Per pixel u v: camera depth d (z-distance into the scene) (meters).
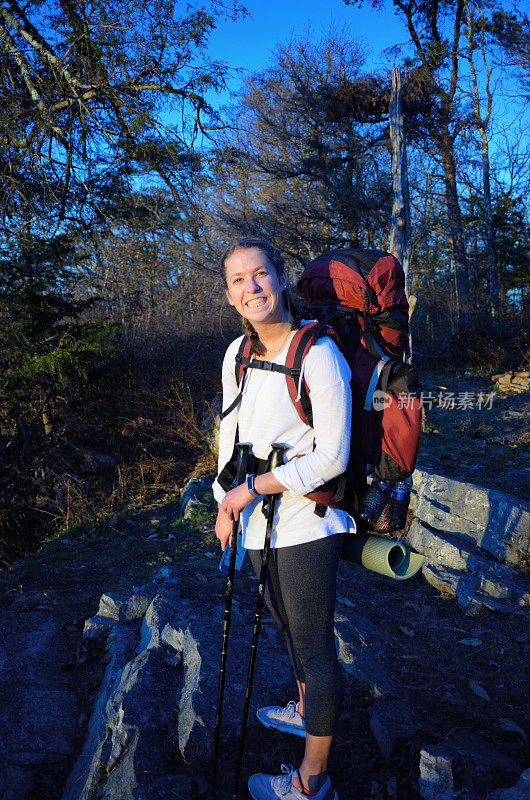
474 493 3.96
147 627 3.09
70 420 8.25
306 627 1.72
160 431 8.34
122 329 10.56
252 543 1.80
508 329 15.68
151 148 10.40
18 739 2.55
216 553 4.32
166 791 1.97
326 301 1.84
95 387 8.84
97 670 3.05
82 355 8.62
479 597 3.25
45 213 10.00
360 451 1.74
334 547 1.71
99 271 12.57
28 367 8.03
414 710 2.32
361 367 1.74
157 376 10.28
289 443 1.74
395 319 1.77
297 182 21.39
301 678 1.93
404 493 1.80
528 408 8.67
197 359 11.45
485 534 3.80
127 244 13.23
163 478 7.18
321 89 19.36
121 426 8.48
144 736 2.25
